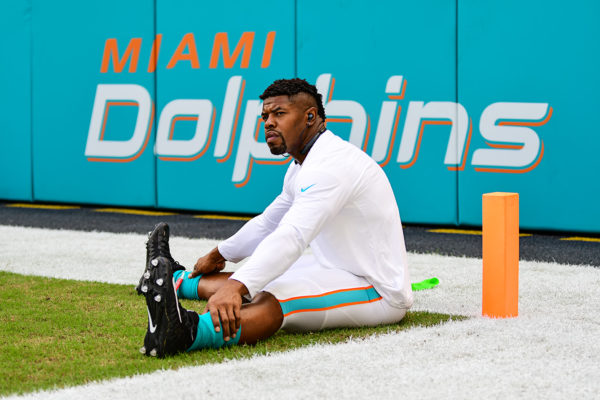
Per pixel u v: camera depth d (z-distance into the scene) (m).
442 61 12.60
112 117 15.73
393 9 12.91
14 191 16.98
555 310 6.81
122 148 15.66
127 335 5.99
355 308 6.01
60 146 16.34
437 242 11.31
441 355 5.36
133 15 15.32
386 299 6.11
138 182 15.56
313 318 5.87
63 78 16.19
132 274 8.71
